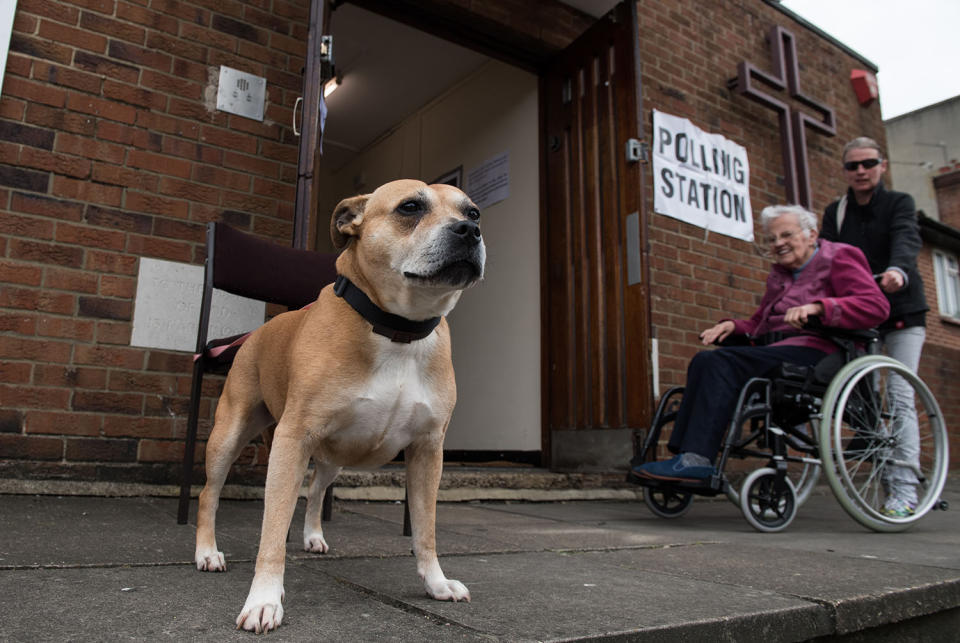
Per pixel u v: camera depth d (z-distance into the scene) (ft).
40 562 5.11
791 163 18.54
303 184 9.63
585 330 14.85
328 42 10.76
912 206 11.53
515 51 16.42
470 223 4.63
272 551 4.01
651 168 15.70
